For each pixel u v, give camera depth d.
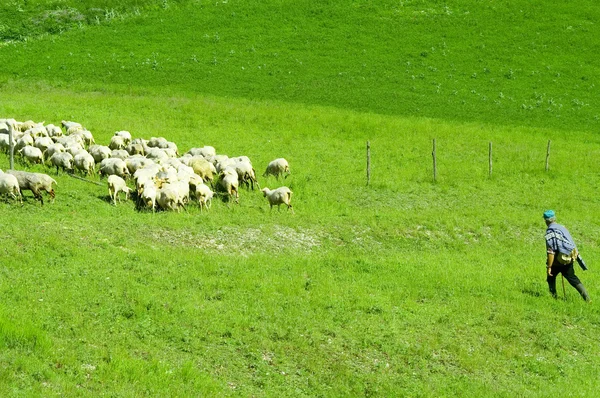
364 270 19.72
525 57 62.06
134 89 52.47
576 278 18.39
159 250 19.36
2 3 73.38
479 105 53.25
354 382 13.21
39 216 21.44
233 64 59.88
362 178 33.47
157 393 11.63
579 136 47.50
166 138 38.12
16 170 25.00
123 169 27.11
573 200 32.31
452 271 20.22
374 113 50.47
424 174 35.19
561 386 13.84
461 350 14.93
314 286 17.62
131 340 13.48
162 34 66.44
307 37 65.38
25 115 41.03
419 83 56.94
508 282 19.70
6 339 12.47
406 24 67.69
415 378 13.70
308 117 45.88
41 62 59.59
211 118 44.25
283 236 22.41
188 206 24.98
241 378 12.91
